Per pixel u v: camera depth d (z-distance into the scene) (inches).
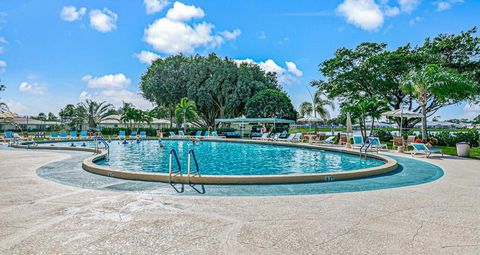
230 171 485.4
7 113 1446.9
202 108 1763.0
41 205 222.7
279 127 1624.0
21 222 183.2
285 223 184.5
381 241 154.9
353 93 1151.0
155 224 181.3
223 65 1680.6
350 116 1037.2
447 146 879.7
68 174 363.9
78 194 260.4
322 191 280.4
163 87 1673.2
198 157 678.5
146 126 2062.0
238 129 1777.8
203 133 1540.4
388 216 199.2
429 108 1092.5
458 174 377.7
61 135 1224.8
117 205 224.8
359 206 224.7
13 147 848.3
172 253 139.6
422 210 213.5
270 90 1574.8
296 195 262.4
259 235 163.6
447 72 713.0
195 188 291.4
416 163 487.8
